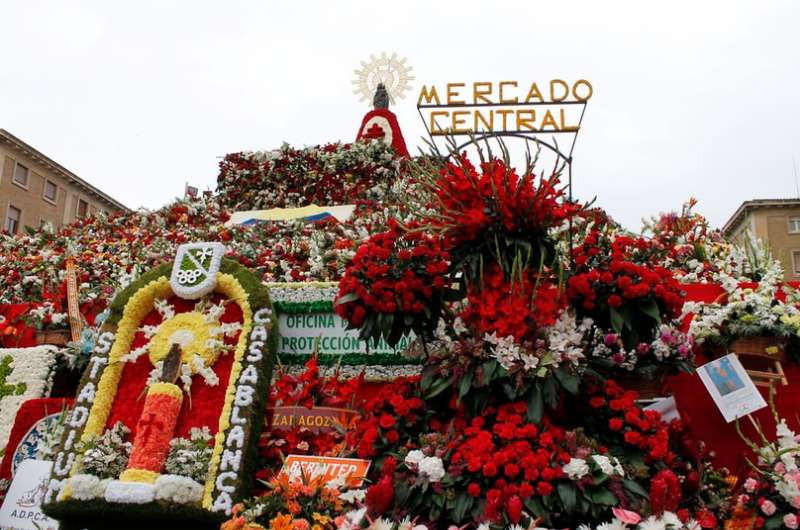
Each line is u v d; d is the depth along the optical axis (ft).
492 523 12.44
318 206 42.57
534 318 14.71
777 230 113.91
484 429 14.43
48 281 29.43
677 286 15.20
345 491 14.58
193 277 19.84
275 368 20.74
